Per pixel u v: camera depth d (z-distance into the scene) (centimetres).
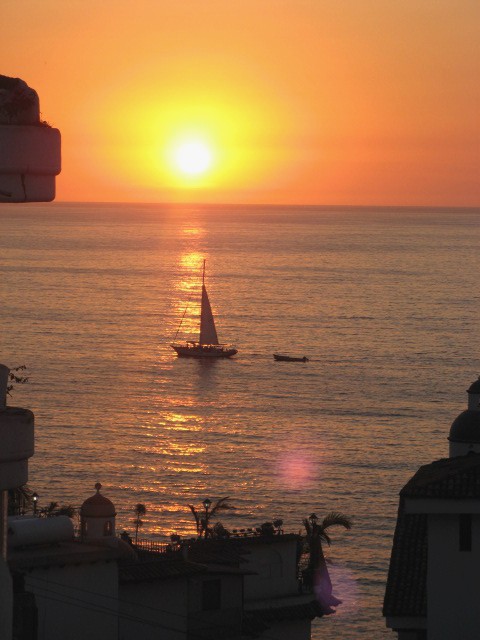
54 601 6588
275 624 8762
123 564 7281
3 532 1689
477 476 5497
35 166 1634
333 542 16312
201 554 8181
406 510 5372
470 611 5422
